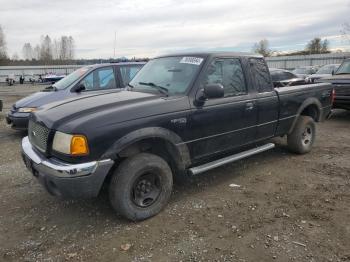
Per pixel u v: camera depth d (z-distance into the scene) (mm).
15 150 7043
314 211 4141
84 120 3568
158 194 4066
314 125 6434
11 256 3355
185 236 3639
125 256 3324
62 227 3875
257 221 3924
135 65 8812
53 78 40125
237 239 3566
